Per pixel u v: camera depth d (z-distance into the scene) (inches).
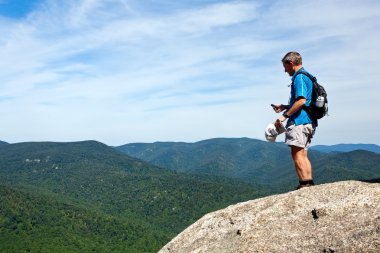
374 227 256.7
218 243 326.6
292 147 355.3
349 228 268.2
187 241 363.6
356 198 295.6
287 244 281.1
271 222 312.5
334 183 338.0
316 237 274.8
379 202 283.3
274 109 367.9
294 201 326.0
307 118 343.9
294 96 348.8
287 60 347.9
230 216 356.5
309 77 341.4
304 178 351.9
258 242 296.0
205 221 374.9
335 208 293.1
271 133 357.1
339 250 251.4
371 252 237.5
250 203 363.9
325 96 342.0
